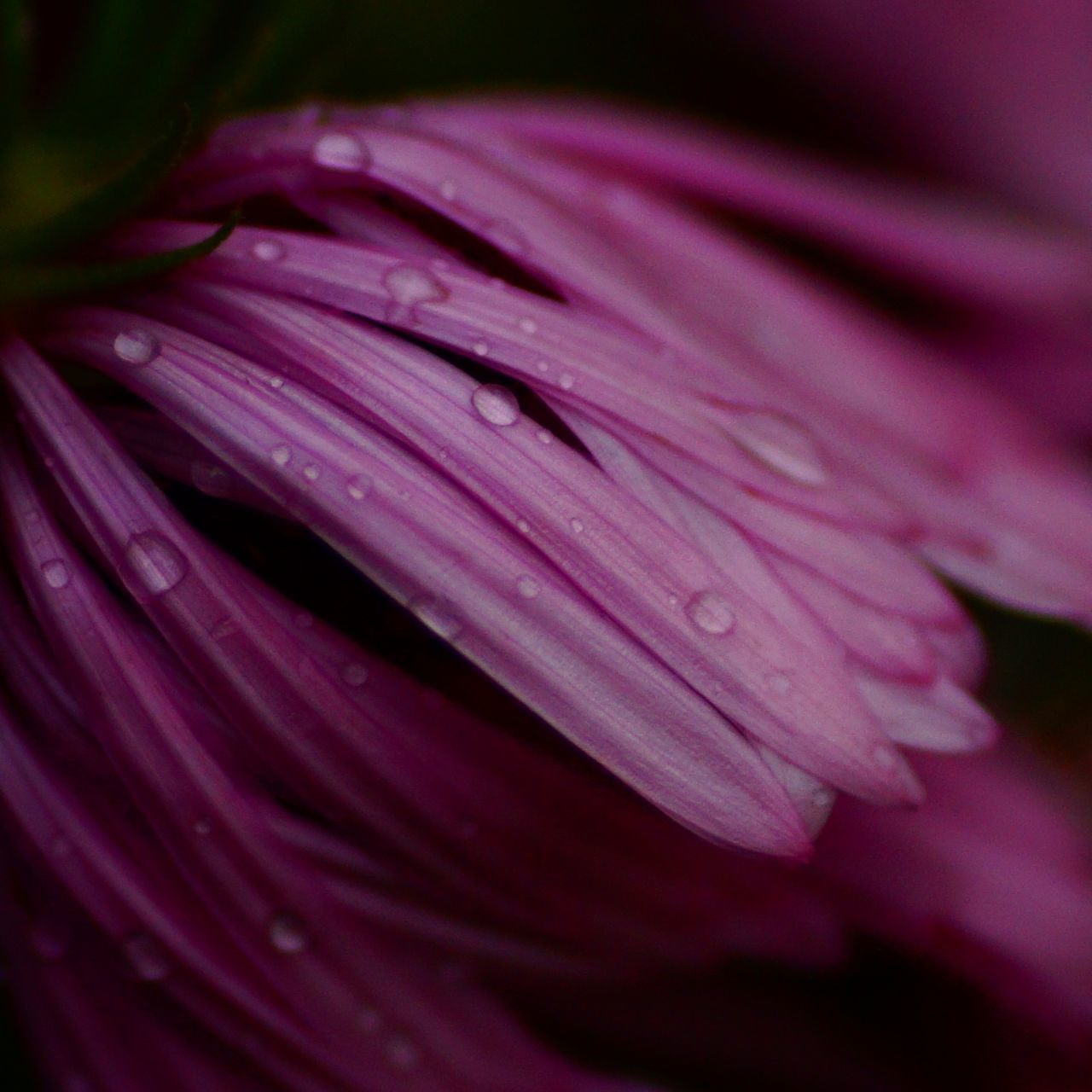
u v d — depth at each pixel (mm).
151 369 261
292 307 262
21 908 272
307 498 258
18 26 277
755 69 380
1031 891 295
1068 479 296
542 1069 278
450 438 260
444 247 269
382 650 264
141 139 282
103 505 261
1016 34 381
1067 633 342
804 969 296
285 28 285
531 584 258
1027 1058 299
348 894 268
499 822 267
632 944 273
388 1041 272
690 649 259
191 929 268
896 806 259
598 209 285
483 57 362
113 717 263
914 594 265
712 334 279
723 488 263
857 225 312
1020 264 319
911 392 294
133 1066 275
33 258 266
